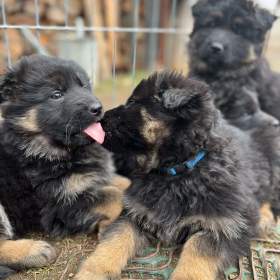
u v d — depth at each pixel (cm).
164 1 203
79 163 83
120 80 191
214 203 75
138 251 79
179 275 71
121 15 212
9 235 80
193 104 74
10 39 171
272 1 130
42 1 181
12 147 82
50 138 82
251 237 79
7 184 82
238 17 109
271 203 92
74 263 78
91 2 175
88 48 160
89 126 79
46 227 83
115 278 73
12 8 174
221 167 76
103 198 83
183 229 78
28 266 77
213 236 74
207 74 113
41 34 182
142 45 215
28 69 81
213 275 71
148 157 78
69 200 82
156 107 75
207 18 112
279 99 115
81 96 80
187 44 120
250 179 81
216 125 77
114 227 79
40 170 82
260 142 92
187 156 76
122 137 78
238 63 108
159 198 77
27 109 80
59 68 81
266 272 76
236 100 109
